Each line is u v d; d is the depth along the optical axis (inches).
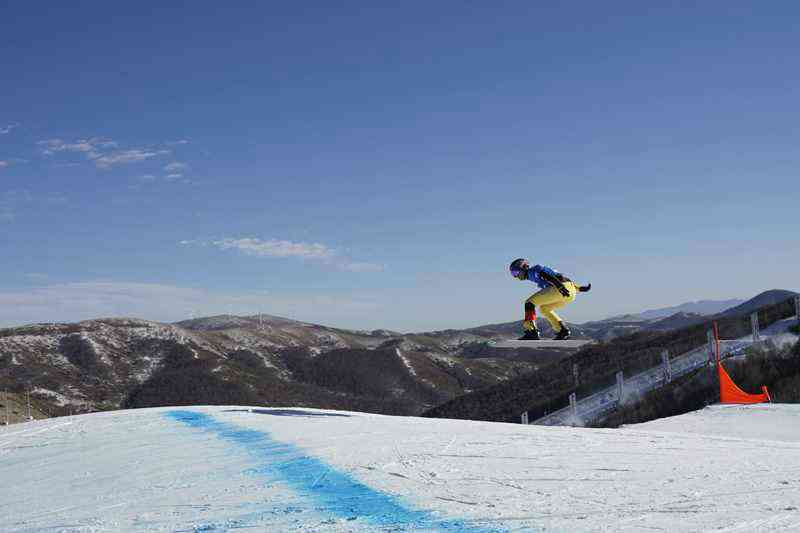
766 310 2338.8
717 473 301.3
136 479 357.1
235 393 7790.4
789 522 207.6
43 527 258.1
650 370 2132.1
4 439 657.6
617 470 316.8
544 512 230.8
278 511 252.2
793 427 767.1
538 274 456.1
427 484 291.1
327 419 660.7
